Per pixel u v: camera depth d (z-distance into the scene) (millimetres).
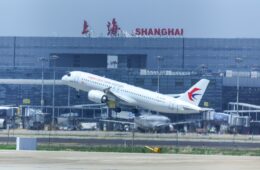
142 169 110750
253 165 121812
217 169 113562
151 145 183500
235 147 181750
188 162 125938
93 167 112625
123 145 178750
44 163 119125
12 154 139625
